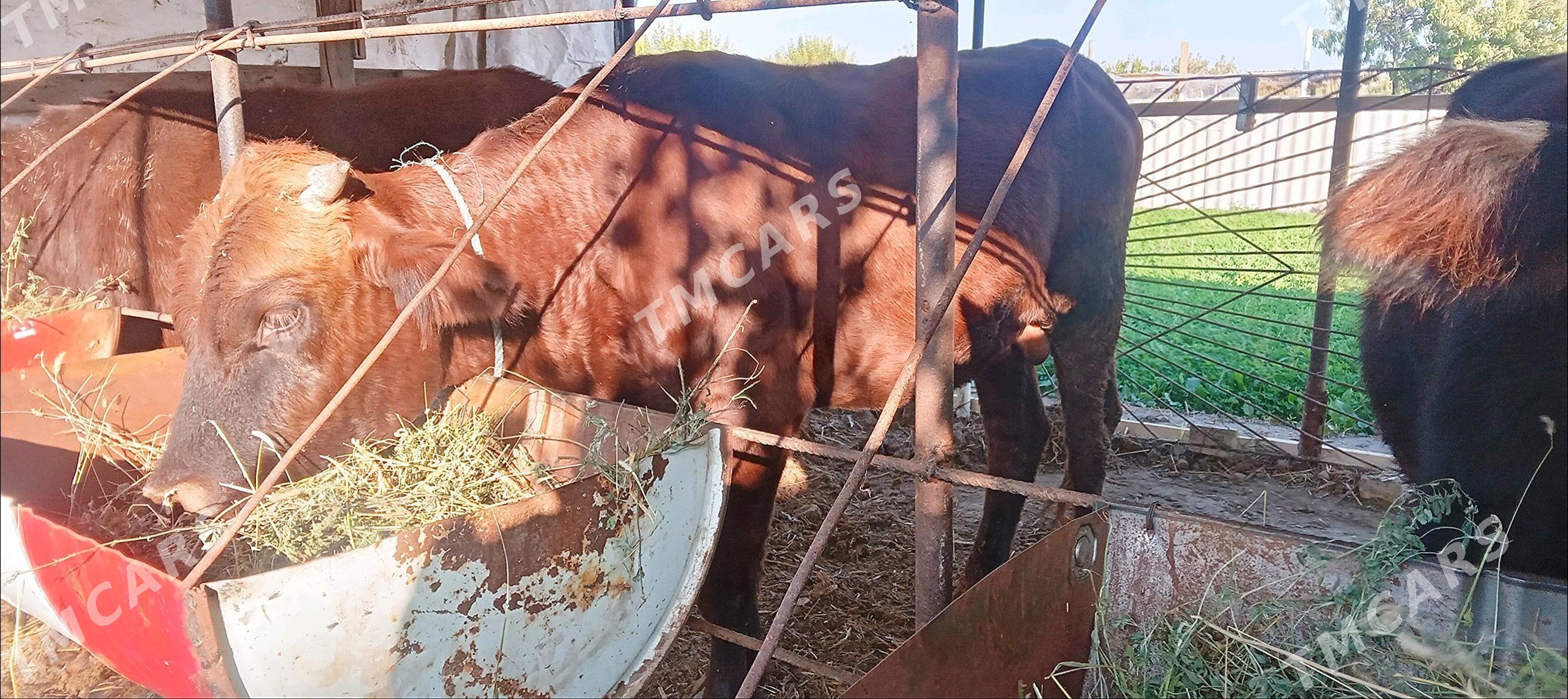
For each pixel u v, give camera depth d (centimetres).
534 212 260
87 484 277
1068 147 351
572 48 685
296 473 234
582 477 197
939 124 174
